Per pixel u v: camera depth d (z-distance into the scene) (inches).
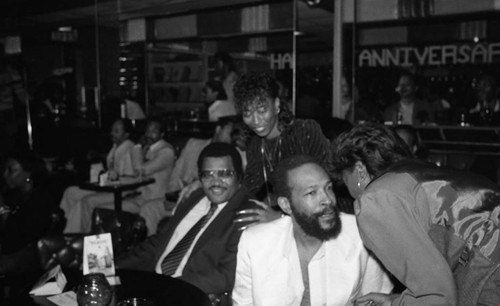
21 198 144.7
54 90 315.6
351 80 226.4
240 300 81.7
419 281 56.1
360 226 60.1
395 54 289.7
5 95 321.1
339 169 68.6
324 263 76.0
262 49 287.0
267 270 77.7
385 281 79.5
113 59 305.0
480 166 199.5
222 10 294.7
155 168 213.5
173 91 326.6
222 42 305.9
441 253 58.1
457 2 252.4
